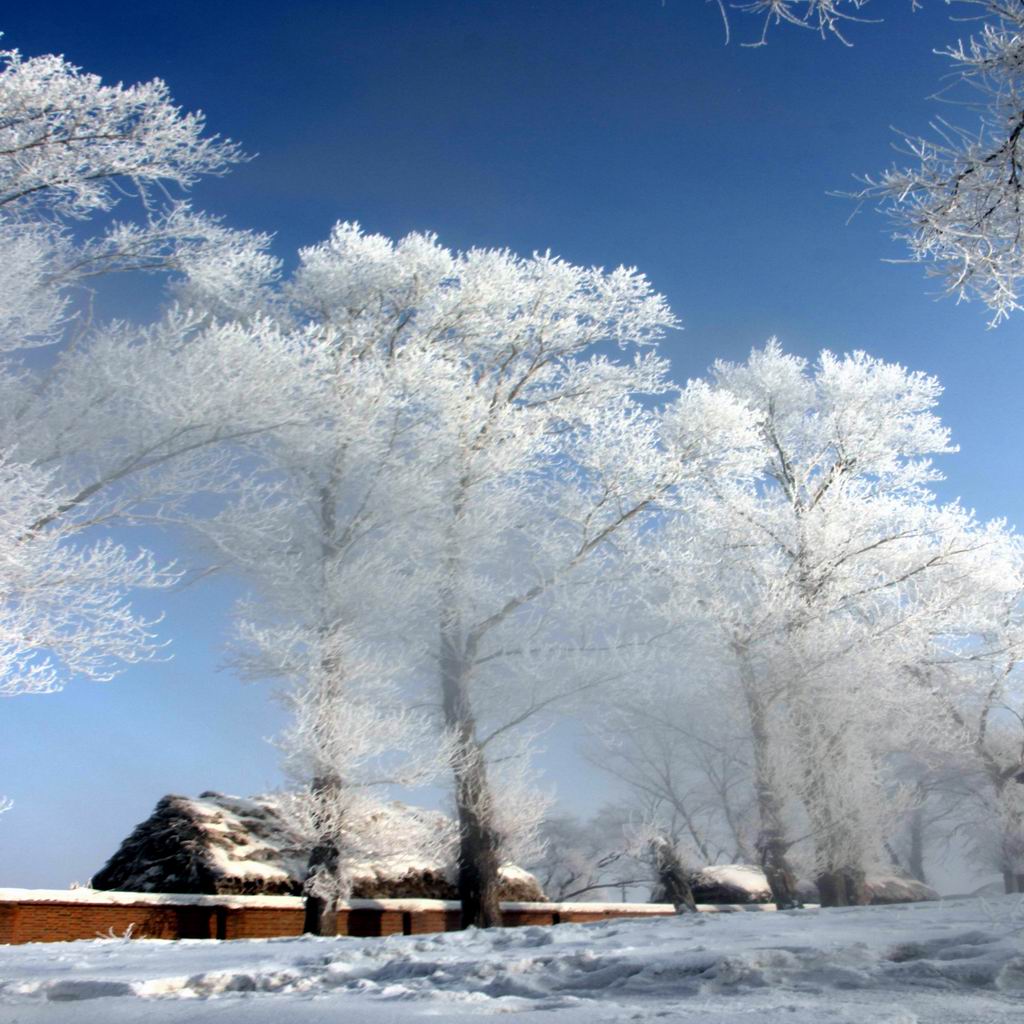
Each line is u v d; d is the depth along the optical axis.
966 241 6.00
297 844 15.28
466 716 16.78
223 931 13.88
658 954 4.87
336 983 5.23
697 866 20.59
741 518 20.69
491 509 17.69
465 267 20.38
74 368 14.52
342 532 17.09
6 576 11.58
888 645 19.48
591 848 31.08
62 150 14.13
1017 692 21.92
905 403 22.17
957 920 6.38
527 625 17.42
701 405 19.45
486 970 4.87
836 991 3.75
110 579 12.08
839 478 21.70
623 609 18.05
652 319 20.34
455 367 19.19
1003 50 5.58
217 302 19.17
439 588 17.22
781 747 17.88
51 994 5.01
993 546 20.41
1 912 11.66
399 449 17.95
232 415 14.54
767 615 18.89
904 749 21.19
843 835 17.69
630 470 18.48
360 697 15.56
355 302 20.50
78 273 15.48
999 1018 3.04
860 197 6.09
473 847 16.23
